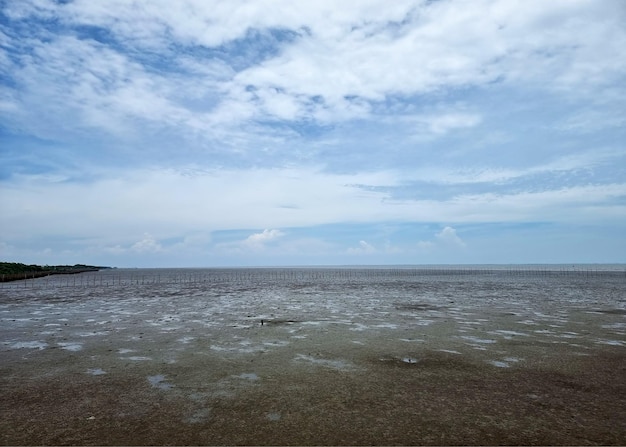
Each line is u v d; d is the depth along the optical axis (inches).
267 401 370.6
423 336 707.4
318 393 393.4
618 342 642.8
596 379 436.1
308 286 2482.8
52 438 291.4
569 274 4507.9
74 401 373.7
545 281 2952.8
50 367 503.5
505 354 561.3
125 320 950.4
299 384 424.5
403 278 3703.3
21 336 732.0
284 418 328.5
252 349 608.1
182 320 944.3
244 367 498.9
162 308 1225.4
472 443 279.3
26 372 479.8
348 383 427.2
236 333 754.8
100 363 523.5
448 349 597.0
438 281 3046.3
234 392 398.0
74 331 786.8
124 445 279.3
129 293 1969.7
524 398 374.6
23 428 310.8
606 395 381.4
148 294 1882.4
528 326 814.5
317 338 696.4
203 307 1248.2
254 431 302.2
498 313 1037.8
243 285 2684.5
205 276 4822.8
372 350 593.9
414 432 298.7
